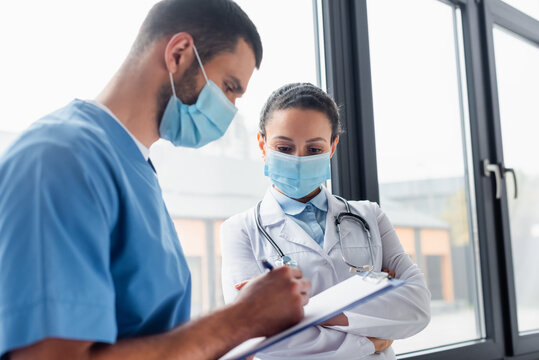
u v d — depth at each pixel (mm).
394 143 1893
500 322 2143
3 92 1103
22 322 517
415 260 1930
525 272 2480
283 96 1241
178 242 792
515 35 2545
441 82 2156
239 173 1567
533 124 2637
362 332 1115
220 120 804
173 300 728
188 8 764
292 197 1262
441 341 1978
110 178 638
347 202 1329
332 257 1185
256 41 830
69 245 550
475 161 2188
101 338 556
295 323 698
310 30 1722
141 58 756
